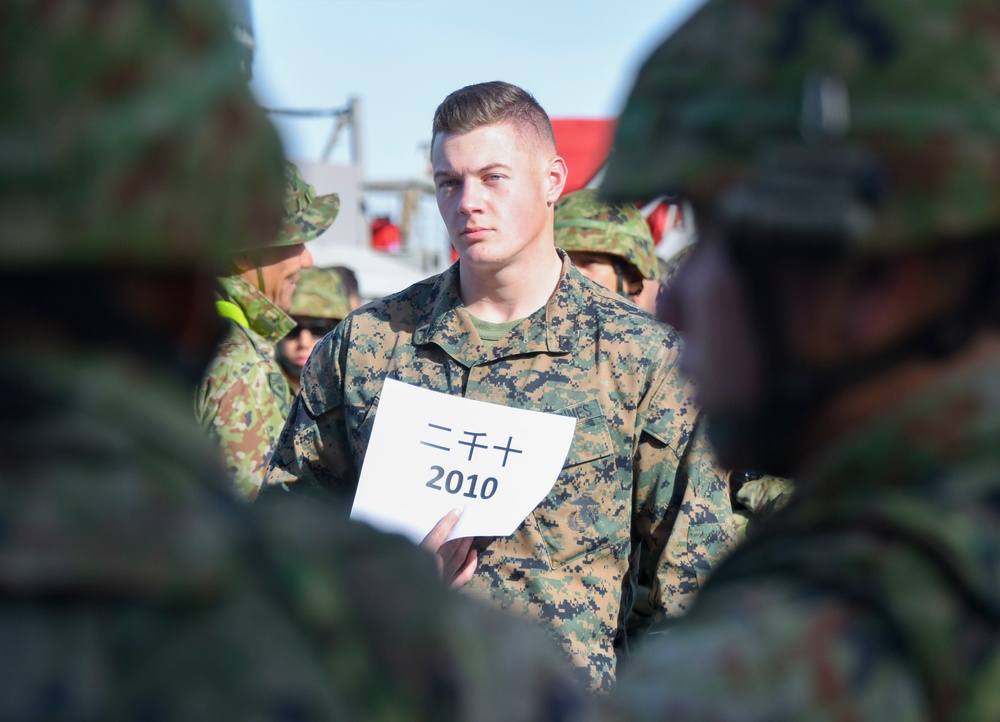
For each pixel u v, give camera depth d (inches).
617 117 59.9
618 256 221.3
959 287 52.7
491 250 147.3
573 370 147.8
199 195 40.8
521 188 149.1
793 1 54.6
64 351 41.6
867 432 53.3
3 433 39.6
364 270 505.4
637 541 154.4
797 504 55.2
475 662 41.0
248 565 40.1
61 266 40.0
